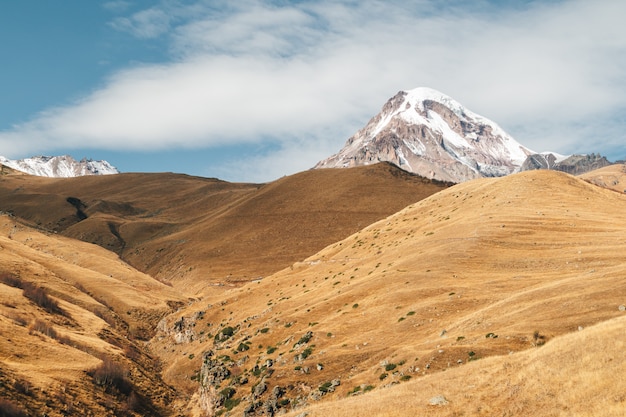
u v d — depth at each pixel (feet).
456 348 169.78
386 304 250.37
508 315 183.83
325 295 317.42
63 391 254.06
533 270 248.32
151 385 317.01
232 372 256.32
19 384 238.89
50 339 319.68
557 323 163.12
